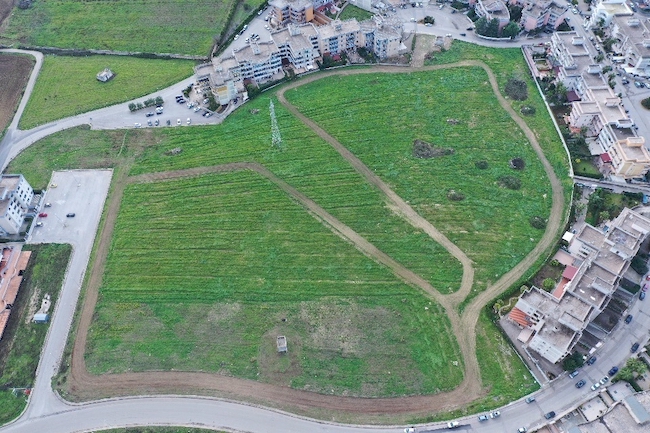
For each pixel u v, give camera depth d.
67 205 161.25
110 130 183.25
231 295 137.88
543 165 165.12
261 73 194.62
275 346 128.12
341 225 152.25
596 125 171.50
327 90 192.75
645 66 191.25
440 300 135.00
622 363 122.56
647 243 143.12
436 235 148.62
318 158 170.00
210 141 177.12
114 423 117.19
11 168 173.00
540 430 109.81
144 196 162.12
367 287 138.38
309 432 114.31
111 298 138.62
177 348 128.62
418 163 167.38
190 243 149.38
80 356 127.94
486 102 185.88
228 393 120.75
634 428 103.12
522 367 122.75
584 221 150.62
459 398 118.31
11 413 119.19
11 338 132.00
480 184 160.62
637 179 160.00
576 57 188.25
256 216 155.12
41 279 143.50
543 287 135.00
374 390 120.06
